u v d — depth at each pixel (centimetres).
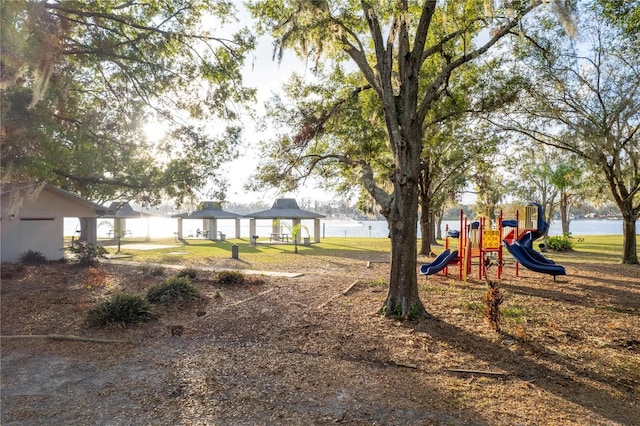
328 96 1219
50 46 876
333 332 691
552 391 467
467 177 1955
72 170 1259
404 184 787
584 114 1376
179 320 790
